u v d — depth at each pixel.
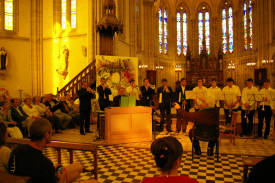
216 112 5.68
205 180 4.54
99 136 8.42
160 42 32.62
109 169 5.21
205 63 32.62
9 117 7.80
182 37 35.19
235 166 5.37
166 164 1.73
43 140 2.46
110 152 6.66
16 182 1.78
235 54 31.59
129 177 4.72
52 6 17.67
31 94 17.88
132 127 7.89
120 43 18.33
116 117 7.67
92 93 9.43
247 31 29.30
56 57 17.45
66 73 16.97
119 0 18.75
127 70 11.75
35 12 17.88
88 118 9.63
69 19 17.14
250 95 8.33
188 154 6.41
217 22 34.31
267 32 22.94
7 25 17.45
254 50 27.33
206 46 35.09
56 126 9.62
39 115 8.79
